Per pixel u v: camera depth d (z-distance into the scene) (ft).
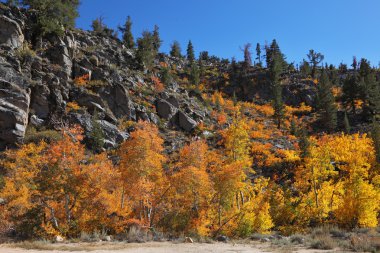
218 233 73.51
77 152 70.79
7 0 193.47
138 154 69.92
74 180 66.49
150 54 277.85
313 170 97.81
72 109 157.17
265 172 151.02
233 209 80.94
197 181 72.23
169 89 235.20
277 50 410.11
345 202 86.17
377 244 47.88
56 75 168.35
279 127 243.19
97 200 68.03
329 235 66.33
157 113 193.98
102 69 196.13
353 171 95.66
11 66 150.71
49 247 46.96
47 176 66.13
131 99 188.44
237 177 75.41
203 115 218.79
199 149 78.33
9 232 61.11
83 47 222.28
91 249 46.16
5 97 134.62
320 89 282.36
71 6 213.46
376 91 245.86
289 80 348.38
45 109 149.89
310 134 229.25
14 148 123.95
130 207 76.69
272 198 99.30
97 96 169.27
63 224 64.54
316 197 94.38
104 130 152.66
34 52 170.30
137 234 61.67
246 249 49.65
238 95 337.11
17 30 168.96
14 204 69.05
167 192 75.20
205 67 412.77
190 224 71.92
